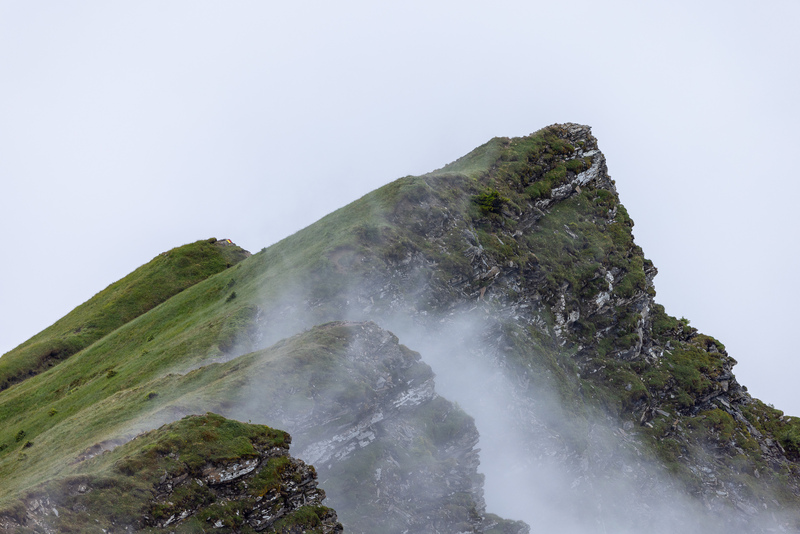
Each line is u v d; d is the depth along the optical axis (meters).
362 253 95.00
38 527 40.56
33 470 69.56
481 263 101.44
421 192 104.81
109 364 111.19
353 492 62.12
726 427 117.06
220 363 75.88
